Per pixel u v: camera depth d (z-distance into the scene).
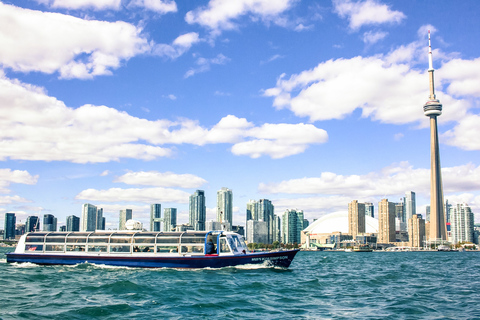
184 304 30.83
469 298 37.12
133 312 27.83
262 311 29.42
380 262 121.94
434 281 53.28
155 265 52.88
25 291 35.78
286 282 45.50
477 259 164.12
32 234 58.59
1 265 56.75
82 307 28.69
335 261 128.38
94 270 51.59
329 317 27.89
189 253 53.22
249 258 53.75
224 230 57.88
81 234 56.75
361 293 39.72
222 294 35.72
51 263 56.53
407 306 32.34
